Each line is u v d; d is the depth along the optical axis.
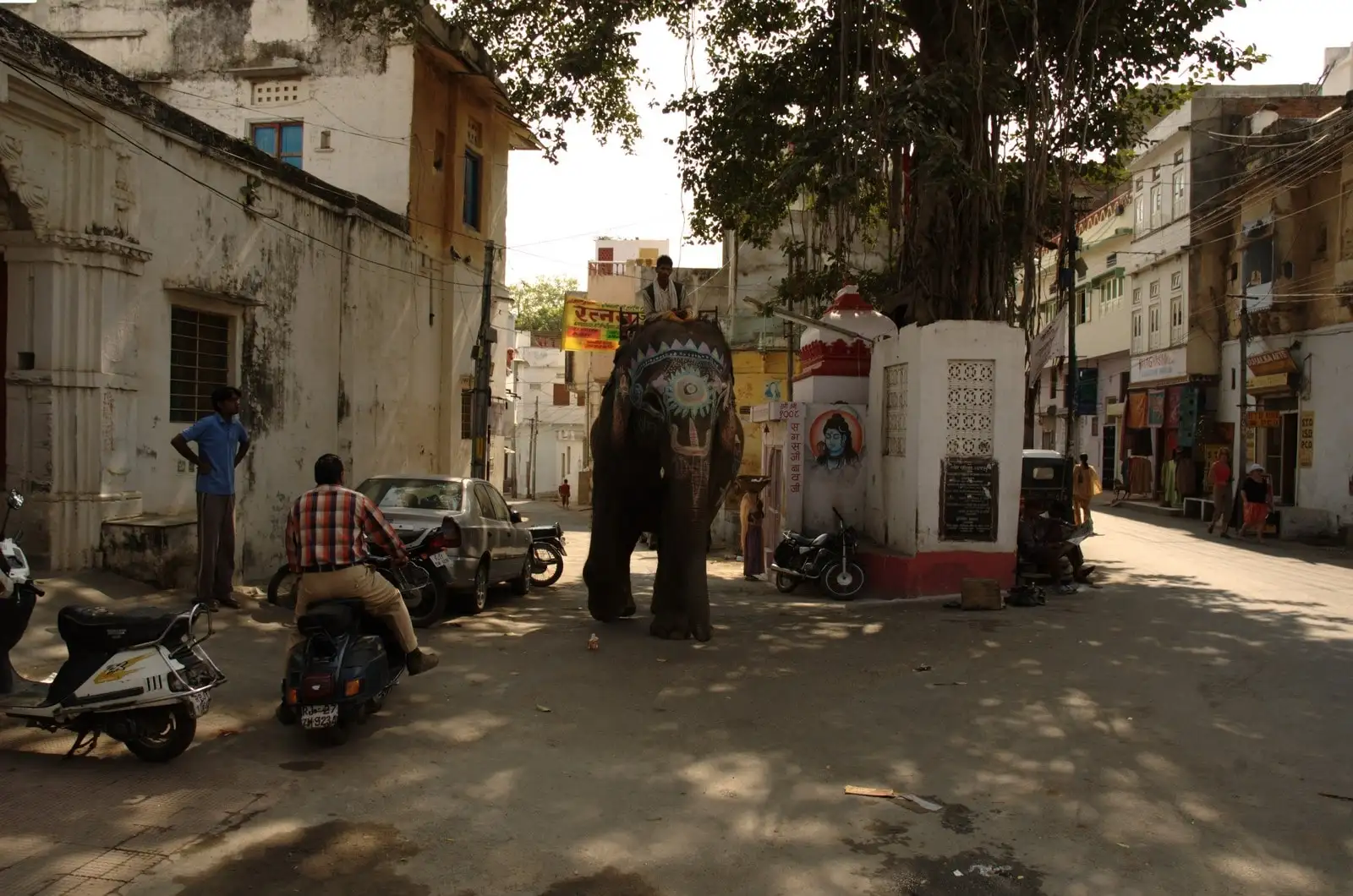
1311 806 4.87
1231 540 21.23
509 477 47.78
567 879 4.06
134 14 18.89
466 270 20.39
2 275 9.72
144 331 10.39
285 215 13.17
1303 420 24.62
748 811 4.81
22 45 8.58
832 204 11.91
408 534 9.99
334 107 18.03
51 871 4.04
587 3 13.25
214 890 3.91
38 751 5.57
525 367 54.34
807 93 14.70
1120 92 14.30
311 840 4.42
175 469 10.95
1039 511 12.57
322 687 5.50
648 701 6.83
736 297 31.73
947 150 10.50
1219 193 29.22
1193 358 30.28
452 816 4.72
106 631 5.36
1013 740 5.95
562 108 14.57
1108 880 4.07
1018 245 13.16
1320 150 23.42
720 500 9.35
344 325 14.92
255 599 10.26
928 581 11.30
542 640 9.02
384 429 16.45
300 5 18.20
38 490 9.30
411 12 15.12
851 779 5.28
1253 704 6.70
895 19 13.27
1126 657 8.16
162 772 5.29
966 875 4.11
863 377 14.05
